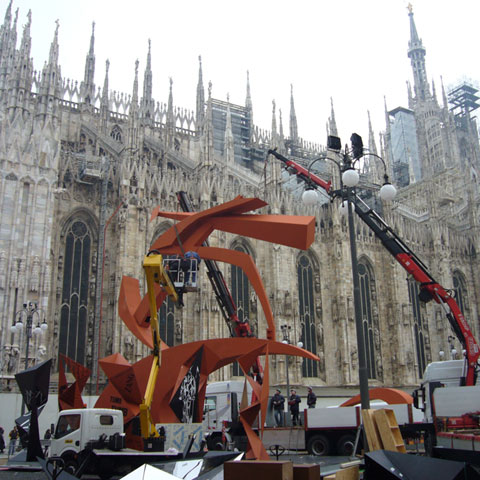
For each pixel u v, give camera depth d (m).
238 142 77.00
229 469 9.36
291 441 25.72
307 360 54.75
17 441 30.67
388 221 62.28
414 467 9.83
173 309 48.31
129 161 47.72
